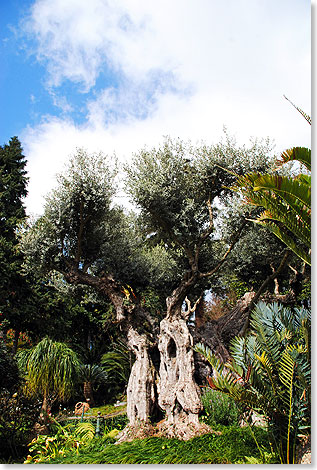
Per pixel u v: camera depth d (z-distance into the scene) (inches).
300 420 179.2
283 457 176.9
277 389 185.2
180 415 284.4
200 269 447.2
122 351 628.4
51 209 363.9
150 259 467.2
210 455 196.7
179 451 219.9
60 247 378.6
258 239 487.5
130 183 362.0
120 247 426.6
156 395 325.1
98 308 772.6
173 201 355.6
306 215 170.6
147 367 333.1
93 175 373.7
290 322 221.5
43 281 667.4
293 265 507.2
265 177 165.9
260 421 196.4
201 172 367.2
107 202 385.4
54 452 270.5
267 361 186.2
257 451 198.1
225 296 796.0
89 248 415.2
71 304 720.3
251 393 178.9
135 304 388.8
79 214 381.1
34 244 364.5
